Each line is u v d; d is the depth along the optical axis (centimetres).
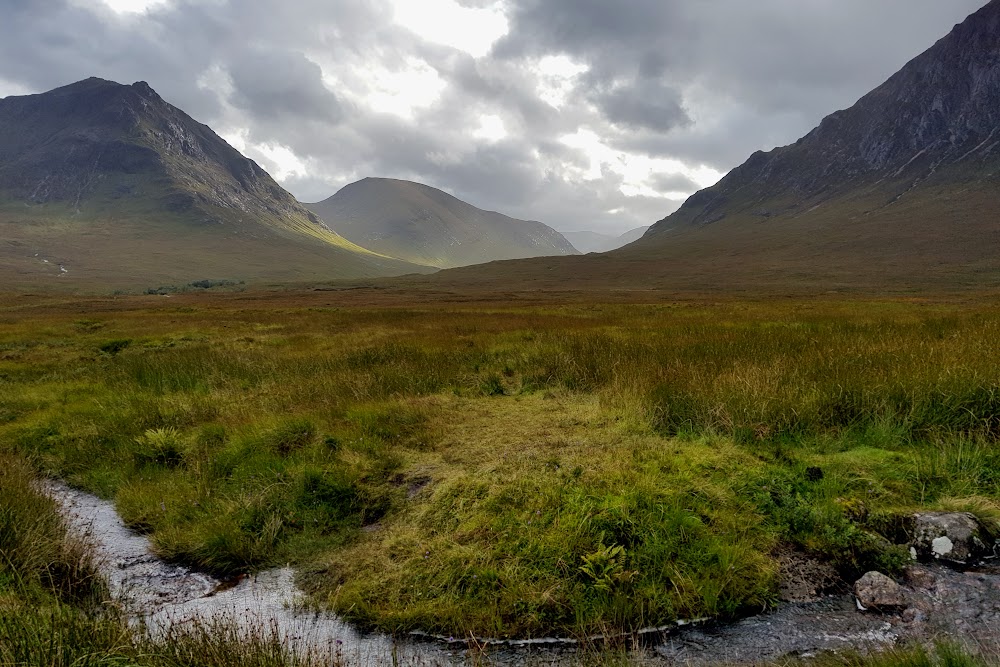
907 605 305
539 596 320
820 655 272
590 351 988
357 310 3353
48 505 463
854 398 552
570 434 566
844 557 349
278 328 2069
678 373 694
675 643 292
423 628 316
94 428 694
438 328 1786
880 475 424
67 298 6194
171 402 791
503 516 394
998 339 799
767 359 768
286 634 316
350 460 525
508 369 955
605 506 382
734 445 499
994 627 279
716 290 6912
